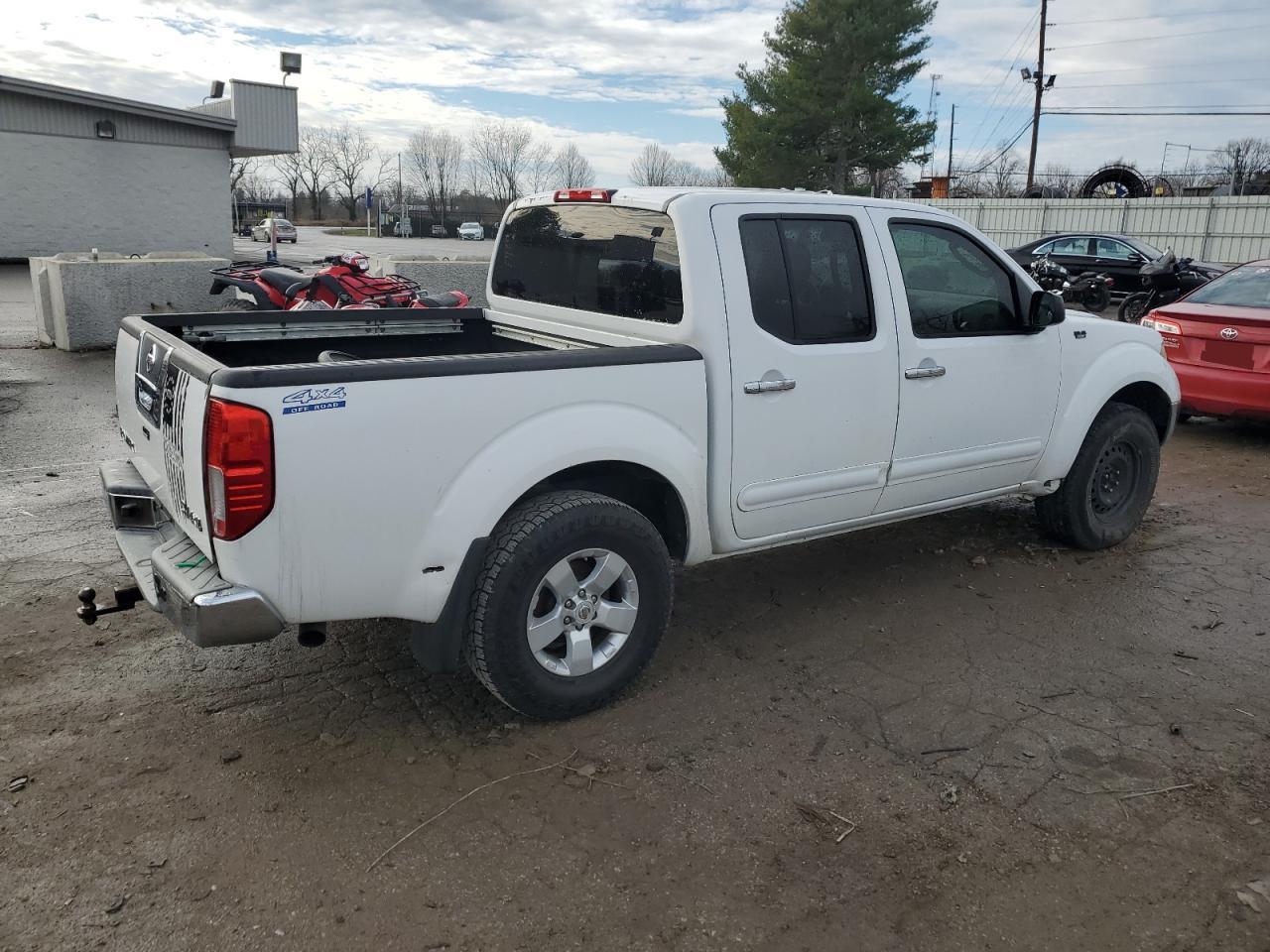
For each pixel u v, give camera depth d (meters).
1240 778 3.32
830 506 4.26
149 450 3.59
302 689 3.78
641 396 3.53
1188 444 8.42
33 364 10.44
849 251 4.14
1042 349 4.87
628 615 3.63
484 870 2.80
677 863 2.85
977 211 33.09
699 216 3.75
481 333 5.11
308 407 2.86
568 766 3.32
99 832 2.90
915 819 3.08
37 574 4.79
